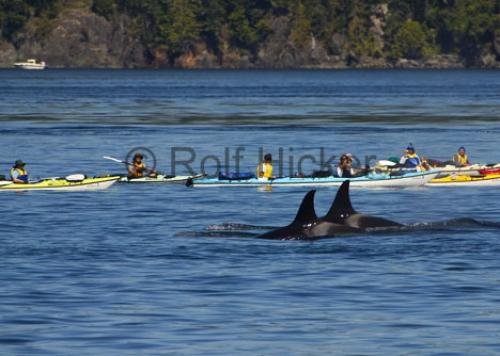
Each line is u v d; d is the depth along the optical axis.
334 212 109.38
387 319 75.06
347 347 68.56
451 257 96.25
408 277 88.19
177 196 153.00
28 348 68.00
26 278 88.56
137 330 72.38
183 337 70.81
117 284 86.12
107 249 102.50
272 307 78.56
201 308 78.25
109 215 130.62
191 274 89.81
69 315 76.25
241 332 72.00
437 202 148.12
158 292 83.38
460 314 76.31
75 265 94.19
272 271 90.69
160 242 106.44
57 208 137.88
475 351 67.38
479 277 88.06
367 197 154.62
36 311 77.38
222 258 96.75
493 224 112.62
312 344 69.25
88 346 68.56
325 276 88.62
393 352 67.38
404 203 147.25
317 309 77.94
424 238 105.38
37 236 111.94
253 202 146.38
